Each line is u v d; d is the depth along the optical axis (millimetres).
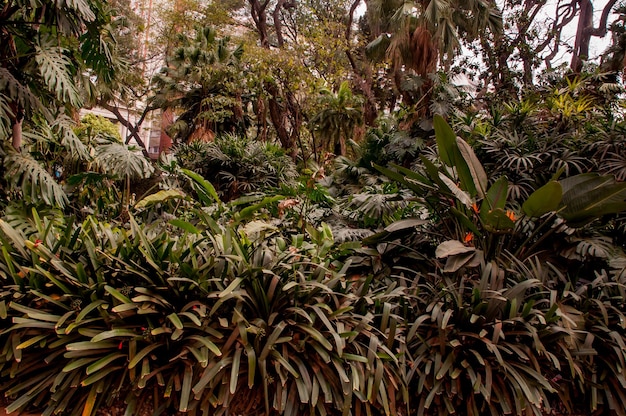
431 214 3740
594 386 2281
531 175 4508
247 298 2107
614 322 2457
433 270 3064
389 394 2023
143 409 1916
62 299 1984
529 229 3131
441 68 9461
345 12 14281
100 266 2113
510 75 11609
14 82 3012
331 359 1941
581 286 2867
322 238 3078
